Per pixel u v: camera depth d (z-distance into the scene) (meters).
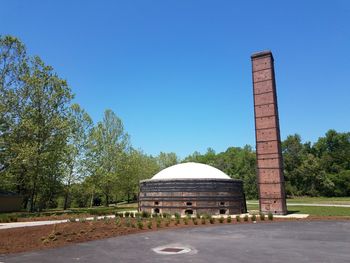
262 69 36.19
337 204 50.00
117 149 56.94
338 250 14.15
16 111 38.38
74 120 47.06
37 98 40.12
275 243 16.05
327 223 24.17
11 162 36.53
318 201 63.56
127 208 49.44
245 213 36.50
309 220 26.45
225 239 17.59
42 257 13.72
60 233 18.77
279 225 23.38
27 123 37.06
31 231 19.88
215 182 35.31
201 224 24.55
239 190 37.03
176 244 16.34
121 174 57.09
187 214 33.75
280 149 35.09
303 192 95.50
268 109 35.28
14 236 18.39
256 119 35.72
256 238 17.72
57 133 40.91
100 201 75.50
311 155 95.81
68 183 48.50
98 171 49.16
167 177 36.91
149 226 22.55
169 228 22.50
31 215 35.03
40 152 39.09
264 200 34.00
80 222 23.77
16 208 49.28
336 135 110.00
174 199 35.06
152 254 13.98
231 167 100.81
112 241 17.44
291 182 97.31
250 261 12.30
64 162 44.22
